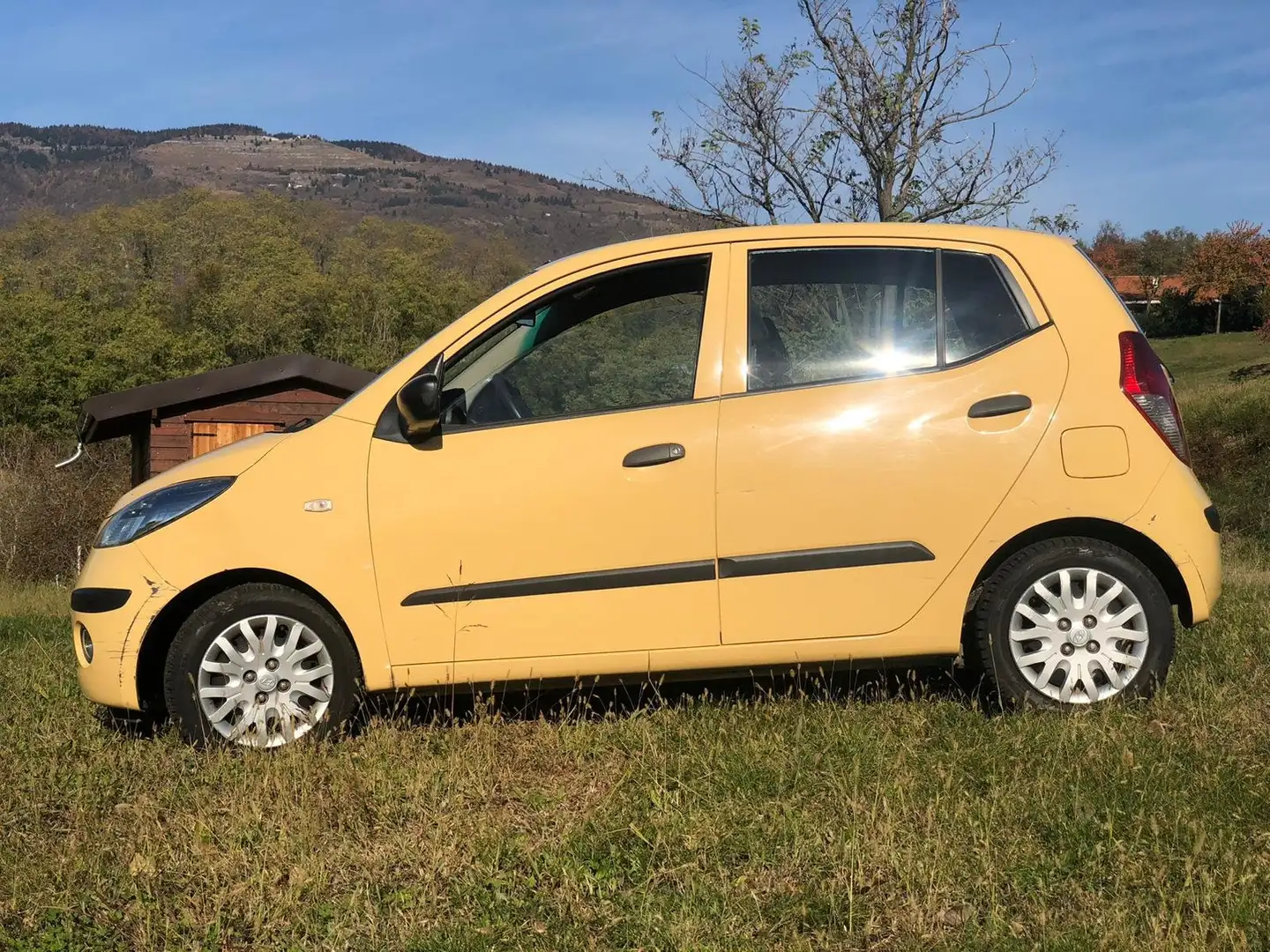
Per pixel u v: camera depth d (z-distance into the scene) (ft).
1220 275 242.99
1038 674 14.71
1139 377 14.69
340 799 12.59
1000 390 14.56
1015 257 15.10
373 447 14.64
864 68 35.68
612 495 14.28
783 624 14.37
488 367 14.93
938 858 10.55
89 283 234.99
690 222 37.24
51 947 9.71
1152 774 12.22
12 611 41.47
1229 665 17.02
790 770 12.93
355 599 14.37
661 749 13.84
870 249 15.12
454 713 15.97
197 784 13.48
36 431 157.07
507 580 14.33
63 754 14.64
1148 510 14.46
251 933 9.97
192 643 14.42
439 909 10.19
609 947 9.48
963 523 14.40
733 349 14.70
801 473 14.33
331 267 264.72
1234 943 8.88
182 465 15.58
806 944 9.27
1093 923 9.39
